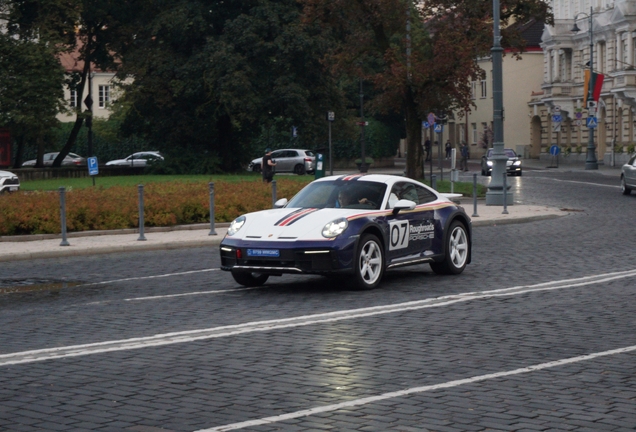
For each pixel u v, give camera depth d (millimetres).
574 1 88750
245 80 55719
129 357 10422
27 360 10312
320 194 16688
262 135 86625
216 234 26062
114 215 27312
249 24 57000
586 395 8500
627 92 73062
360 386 8922
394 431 7367
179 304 14469
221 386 8969
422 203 17203
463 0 44469
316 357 10273
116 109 93938
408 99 45938
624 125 77750
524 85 102750
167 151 63031
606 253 21172
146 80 59156
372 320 12664
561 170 74500
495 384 8953
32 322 13016
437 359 10133
